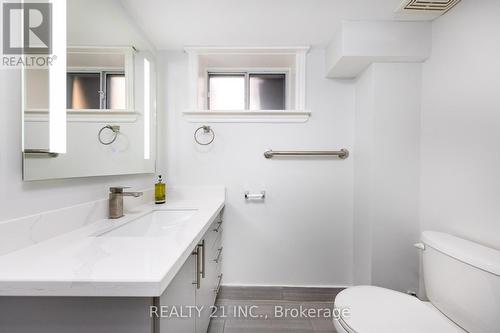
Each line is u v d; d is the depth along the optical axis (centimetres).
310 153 172
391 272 150
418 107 148
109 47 119
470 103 113
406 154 148
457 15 121
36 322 57
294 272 181
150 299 57
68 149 93
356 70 164
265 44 170
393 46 141
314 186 179
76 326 57
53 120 86
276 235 180
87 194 107
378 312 96
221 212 173
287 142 178
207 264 125
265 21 142
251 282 181
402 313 96
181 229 95
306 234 179
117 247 75
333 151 173
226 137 179
